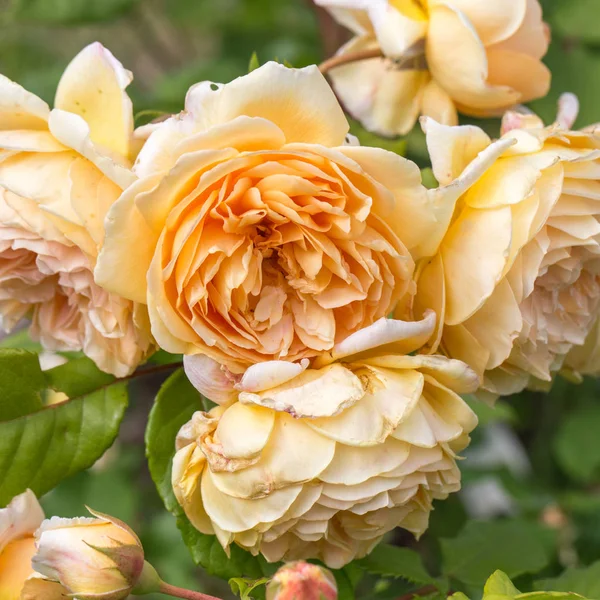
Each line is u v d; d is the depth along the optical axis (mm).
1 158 652
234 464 626
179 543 891
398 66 712
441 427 636
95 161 631
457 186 634
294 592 608
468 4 689
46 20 847
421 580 702
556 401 956
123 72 654
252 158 623
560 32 802
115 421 680
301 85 625
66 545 631
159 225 626
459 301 646
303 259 635
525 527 755
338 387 624
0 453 669
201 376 634
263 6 978
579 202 656
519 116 671
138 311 644
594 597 701
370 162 627
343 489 631
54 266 652
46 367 730
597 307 696
